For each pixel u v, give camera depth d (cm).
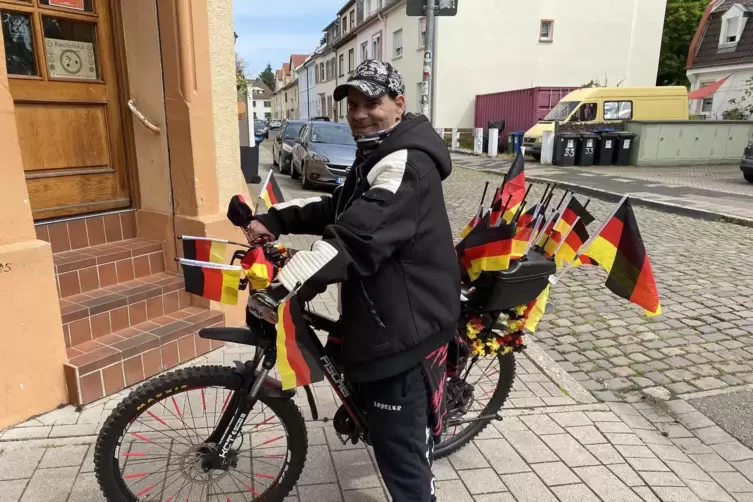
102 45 379
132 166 406
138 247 392
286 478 237
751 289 568
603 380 389
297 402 333
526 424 322
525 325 265
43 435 286
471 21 2344
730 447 312
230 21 400
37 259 289
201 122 380
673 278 604
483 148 2211
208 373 215
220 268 197
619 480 275
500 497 261
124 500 219
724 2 2653
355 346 203
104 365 316
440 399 223
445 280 203
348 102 204
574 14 2406
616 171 1562
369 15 3359
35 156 357
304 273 180
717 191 1176
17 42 339
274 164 1712
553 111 1858
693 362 415
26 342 291
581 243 265
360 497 255
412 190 185
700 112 2747
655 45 2506
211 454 226
